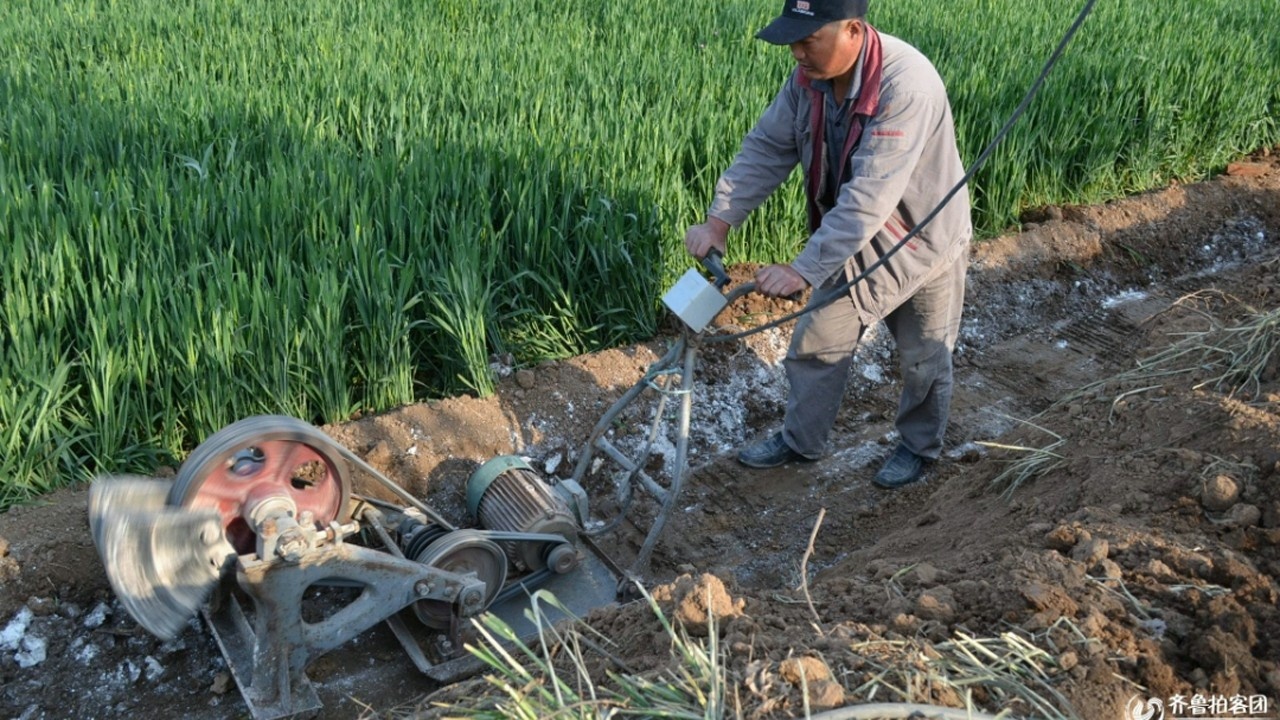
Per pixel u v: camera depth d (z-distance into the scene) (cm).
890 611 271
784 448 442
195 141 508
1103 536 295
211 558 277
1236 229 683
